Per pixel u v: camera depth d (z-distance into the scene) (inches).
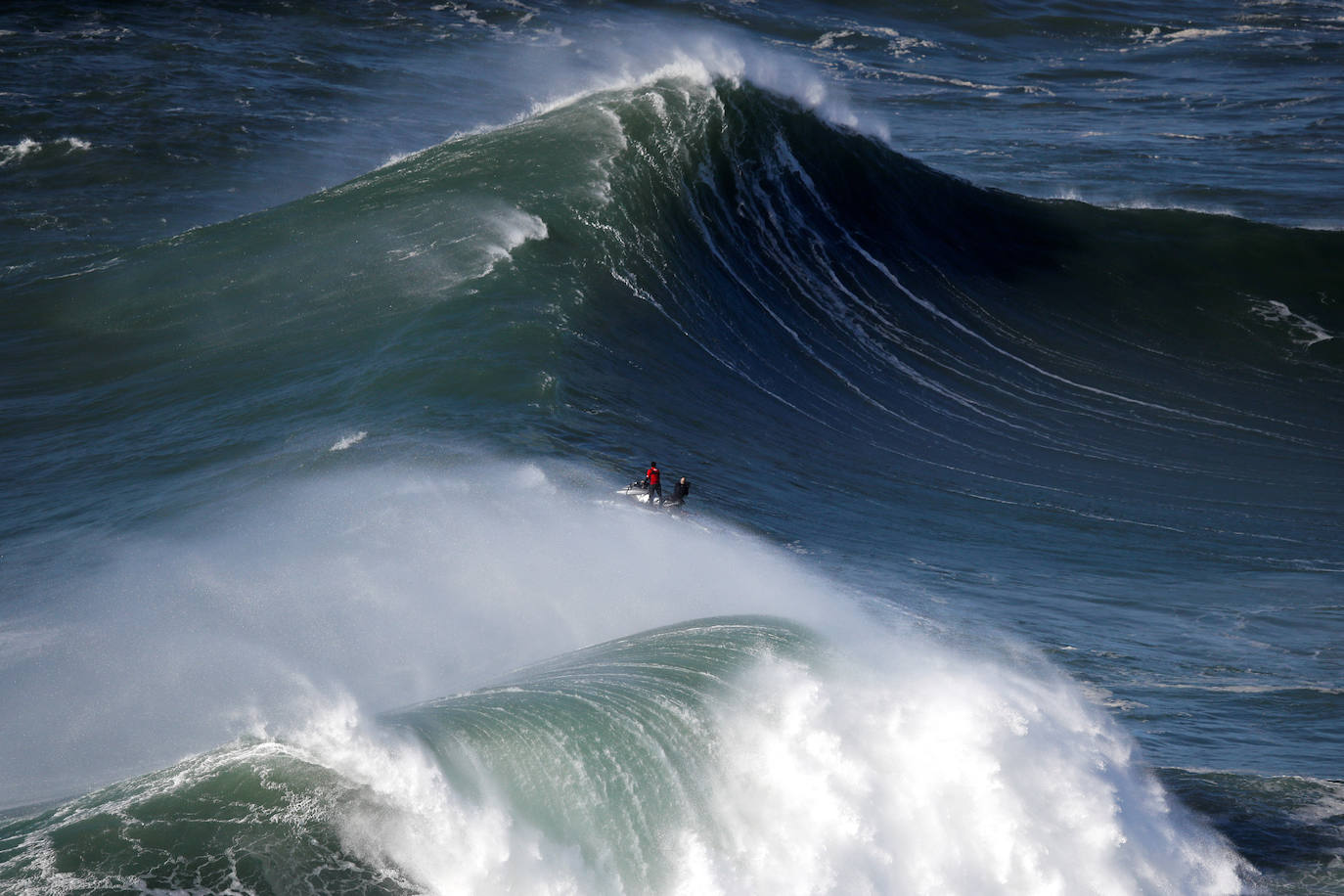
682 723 1697.8
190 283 4279.0
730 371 4065.0
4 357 3951.8
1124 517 3651.6
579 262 4222.4
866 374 4439.0
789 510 3184.1
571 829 1550.2
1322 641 2755.9
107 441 3378.4
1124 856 1694.1
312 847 1473.9
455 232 4293.8
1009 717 1824.6
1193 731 2162.9
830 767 1660.9
